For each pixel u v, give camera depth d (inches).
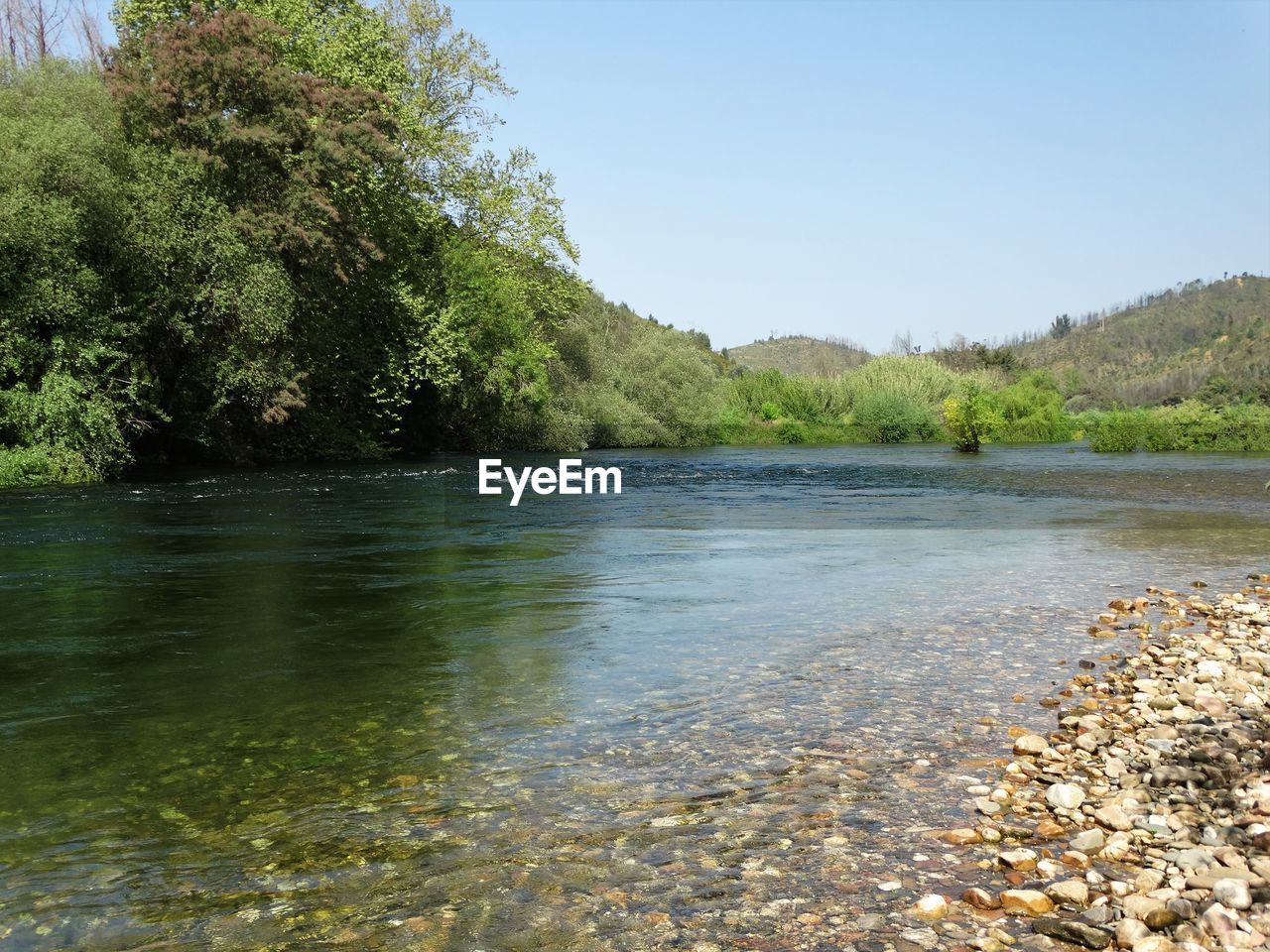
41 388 815.7
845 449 1948.8
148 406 908.6
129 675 234.8
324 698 216.5
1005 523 611.2
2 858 137.0
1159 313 6156.5
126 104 930.7
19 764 174.7
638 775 169.8
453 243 1445.6
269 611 314.0
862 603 335.0
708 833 146.1
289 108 993.5
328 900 125.0
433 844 141.9
